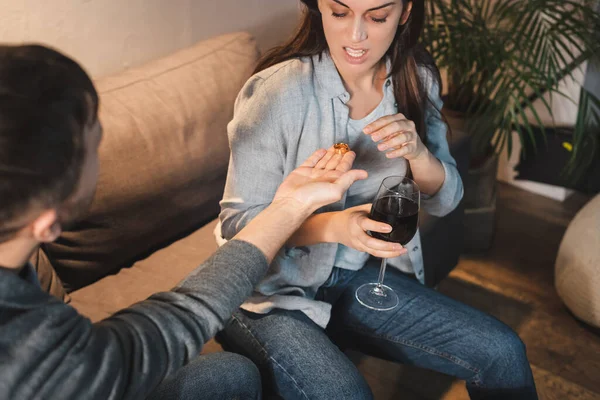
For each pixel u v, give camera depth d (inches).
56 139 26.5
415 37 54.9
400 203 45.6
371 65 51.6
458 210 80.4
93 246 59.2
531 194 109.8
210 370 45.4
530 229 100.7
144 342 32.8
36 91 25.9
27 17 63.6
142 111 62.6
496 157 89.4
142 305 35.0
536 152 97.0
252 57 75.0
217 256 38.5
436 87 59.8
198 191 67.2
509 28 94.7
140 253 65.2
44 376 28.6
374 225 45.6
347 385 47.6
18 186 26.3
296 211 42.1
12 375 27.7
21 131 25.5
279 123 52.1
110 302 58.8
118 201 59.4
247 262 38.6
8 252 29.5
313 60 53.6
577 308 79.0
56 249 57.7
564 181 105.7
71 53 69.1
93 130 29.4
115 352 31.2
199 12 81.7
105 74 73.6
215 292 36.3
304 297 53.7
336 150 46.8
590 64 98.0
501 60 86.9
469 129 89.8
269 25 93.3
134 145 60.7
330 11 48.9
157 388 43.8
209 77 69.4
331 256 54.5
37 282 32.9
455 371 56.6
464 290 87.7
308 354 49.1
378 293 57.5
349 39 49.3
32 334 28.3
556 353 77.7
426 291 59.4
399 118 50.3
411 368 75.6
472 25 88.7
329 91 53.0
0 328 27.6
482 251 94.9
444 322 56.0
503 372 54.4
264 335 50.7
